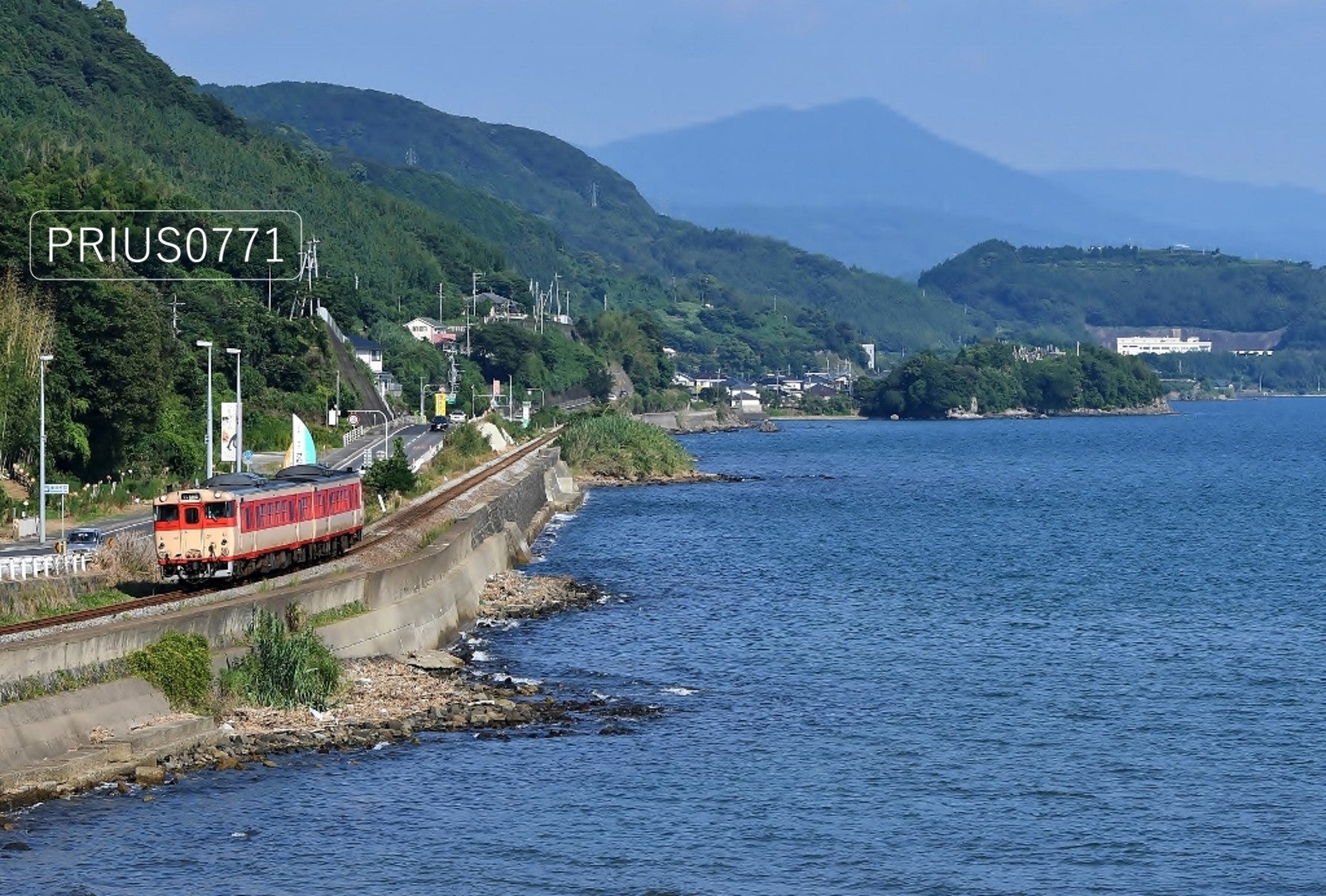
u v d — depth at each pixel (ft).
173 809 196.54
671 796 211.20
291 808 199.93
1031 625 345.31
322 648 247.50
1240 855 192.75
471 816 201.05
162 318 579.07
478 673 278.46
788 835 197.88
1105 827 202.39
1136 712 260.83
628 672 286.05
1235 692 276.41
